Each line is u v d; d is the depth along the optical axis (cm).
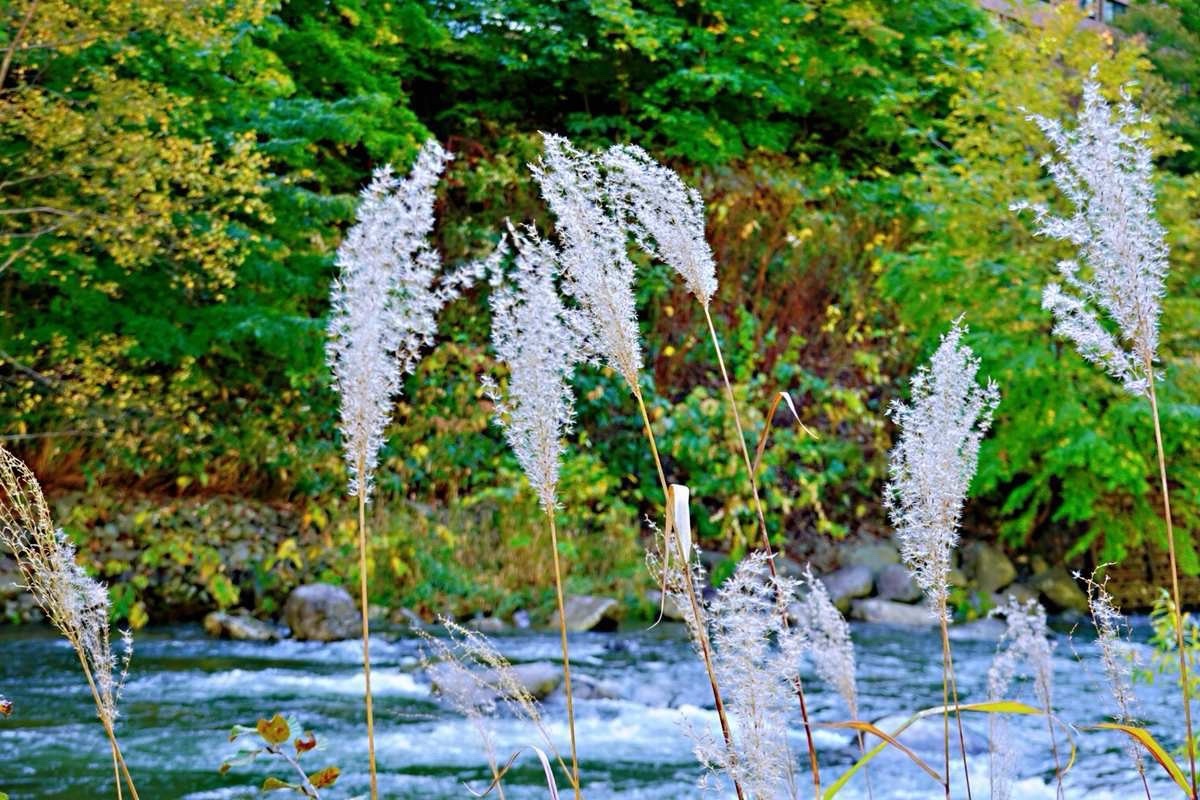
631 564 1188
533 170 141
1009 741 228
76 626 138
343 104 1130
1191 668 415
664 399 1384
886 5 1788
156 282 1041
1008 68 1331
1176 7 1952
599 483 1248
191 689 691
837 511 1412
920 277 1340
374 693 698
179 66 1016
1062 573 1309
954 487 152
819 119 1841
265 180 1098
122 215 922
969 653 914
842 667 177
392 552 1097
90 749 536
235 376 1193
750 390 1423
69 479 1073
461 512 1205
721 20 1658
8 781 477
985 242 1295
